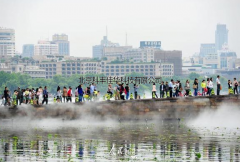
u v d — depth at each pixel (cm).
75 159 14900
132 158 15062
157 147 17000
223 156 15350
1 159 14888
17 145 17438
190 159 14912
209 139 18925
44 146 17225
